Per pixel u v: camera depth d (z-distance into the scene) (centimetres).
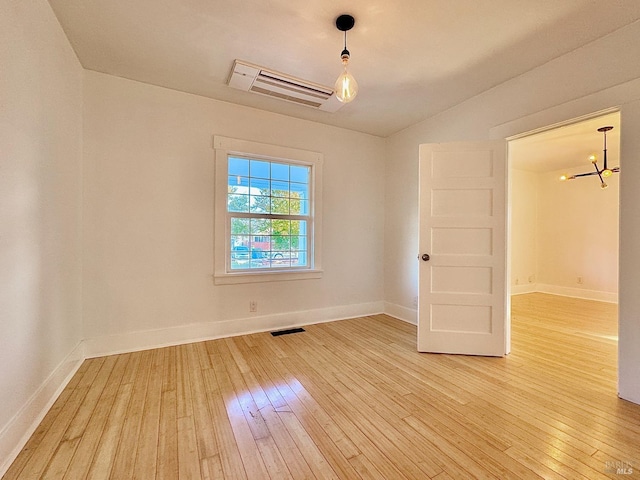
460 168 267
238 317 312
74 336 226
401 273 380
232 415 170
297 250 353
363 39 208
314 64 238
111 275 256
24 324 151
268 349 271
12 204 141
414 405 181
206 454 139
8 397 135
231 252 314
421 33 201
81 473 127
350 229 382
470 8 178
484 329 260
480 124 285
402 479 125
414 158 362
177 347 274
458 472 129
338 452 141
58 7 180
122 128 259
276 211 338
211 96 291
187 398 187
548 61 231
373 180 399
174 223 280
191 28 198
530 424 162
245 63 236
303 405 180
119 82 258
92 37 207
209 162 295
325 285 364
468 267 264
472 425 161
